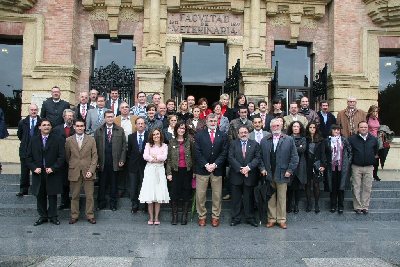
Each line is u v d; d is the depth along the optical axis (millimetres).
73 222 9000
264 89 14383
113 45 15664
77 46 15164
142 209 9656
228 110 11227
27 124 9984
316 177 9875
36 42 14523
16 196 9992
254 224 9094
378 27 15367
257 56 14836
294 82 15922
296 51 16031
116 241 7586
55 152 8805
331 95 15180
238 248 7258
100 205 9617
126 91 14711
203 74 15648
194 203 9562
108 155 9531
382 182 11523
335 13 15250
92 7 15141
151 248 7164
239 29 15344
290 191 9805
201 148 9070
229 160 9094
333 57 15258
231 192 9297
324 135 11336
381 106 15789
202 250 7094
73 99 14812
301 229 8859
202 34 15258
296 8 15516
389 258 6754
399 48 15438
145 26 15148
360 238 8102
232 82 14172
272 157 9078
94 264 6266
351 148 9992
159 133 9078
